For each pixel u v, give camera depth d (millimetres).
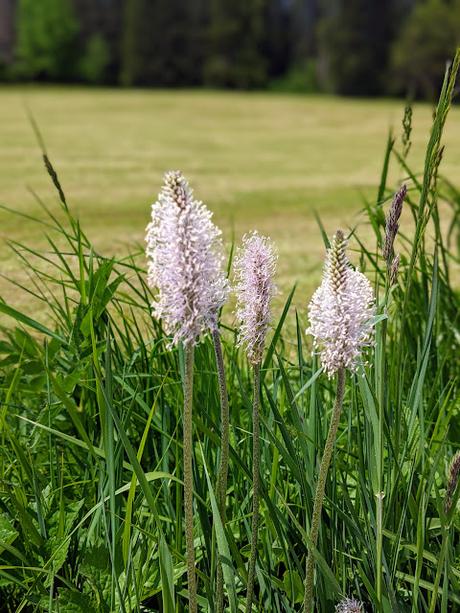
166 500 2350
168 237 1489
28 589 2215
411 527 2254
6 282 4035
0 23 93125
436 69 66625
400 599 2107
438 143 1835
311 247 8258
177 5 81562
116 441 2426
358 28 73625
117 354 2717
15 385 2674
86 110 41250
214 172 17422
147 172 17016
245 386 2881
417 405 2186
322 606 2051
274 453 2125
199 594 2293
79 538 2449
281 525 2102
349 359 1573
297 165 19031
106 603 2156
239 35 81500
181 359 2334
